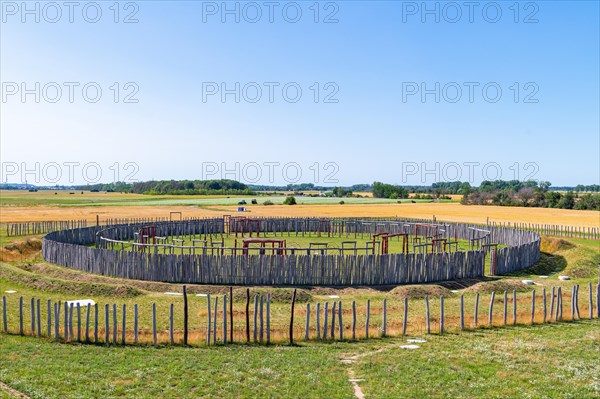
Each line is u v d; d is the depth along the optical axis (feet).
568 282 121.80
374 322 84.02
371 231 227.40
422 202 545.03
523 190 481.05
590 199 419.13
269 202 485.56
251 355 68.08
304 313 90.79
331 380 59.16
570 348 71.41
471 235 203.21
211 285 110.93
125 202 509.76
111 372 60.90
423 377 60.23
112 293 103.09
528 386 57.82
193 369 62.49
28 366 62.18
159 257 115.85
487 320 85.35
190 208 424.46
